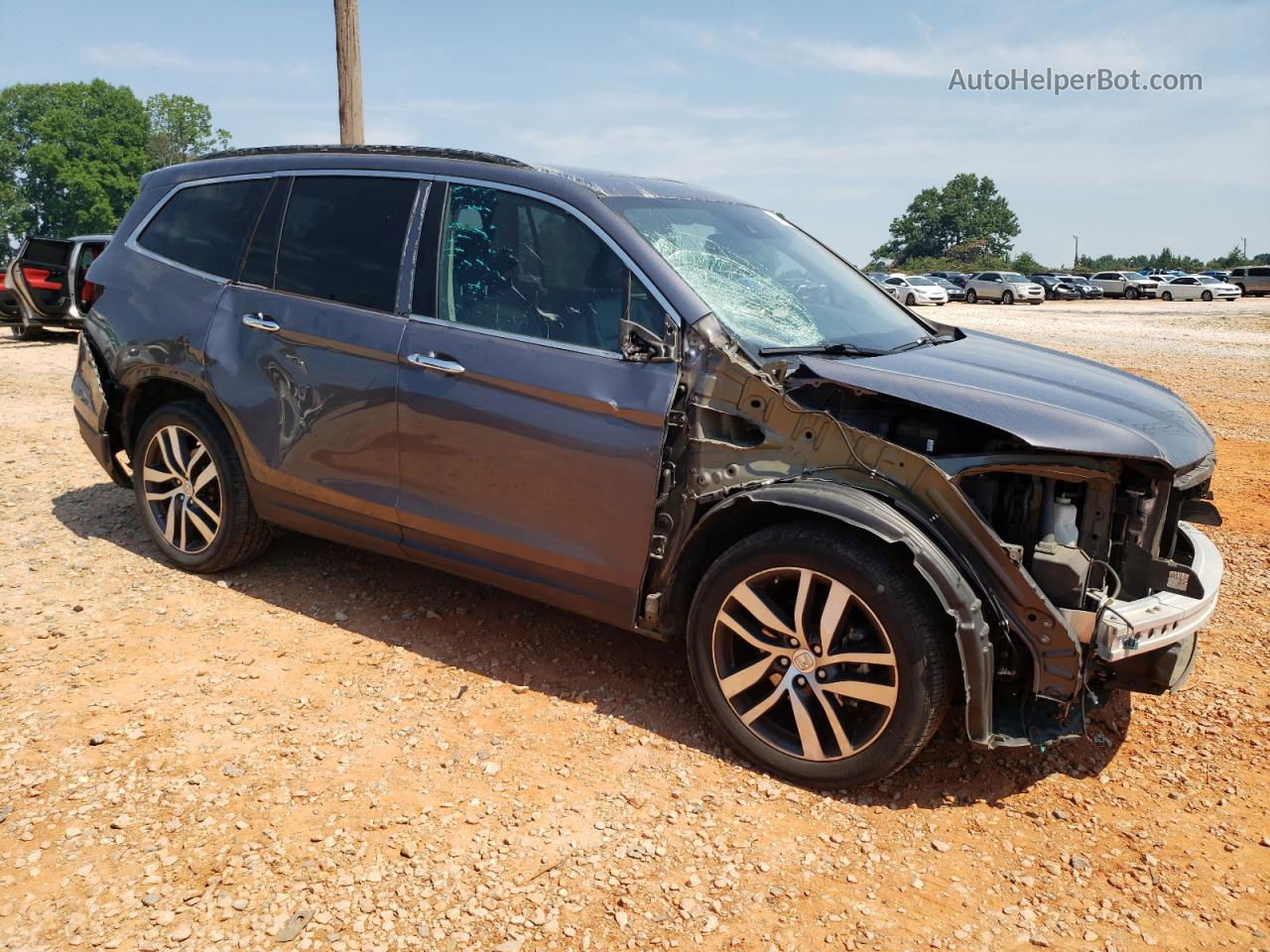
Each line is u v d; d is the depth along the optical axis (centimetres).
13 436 781
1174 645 305
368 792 306
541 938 249
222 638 408
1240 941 256
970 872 281
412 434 381
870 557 297
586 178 379
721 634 330
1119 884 278
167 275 464
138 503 488
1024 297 4375
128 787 303
